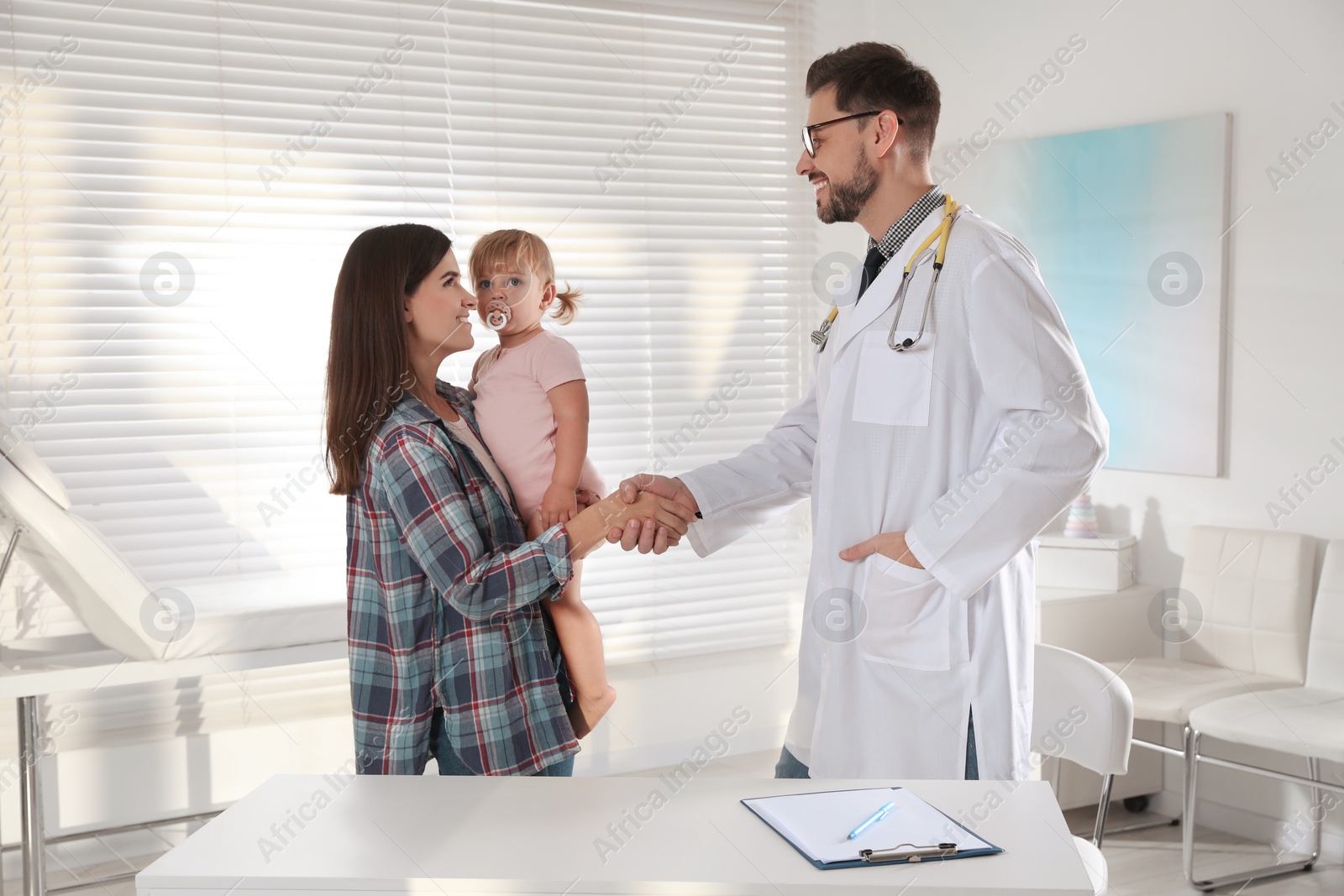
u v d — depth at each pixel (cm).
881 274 172
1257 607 283
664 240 364
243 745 305
